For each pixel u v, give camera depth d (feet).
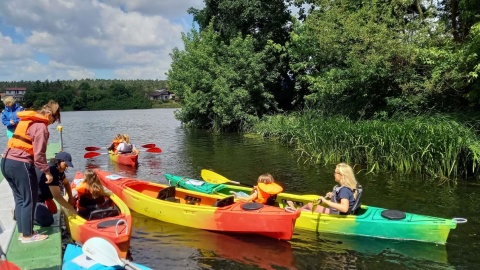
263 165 42.55
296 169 39.86
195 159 47.57
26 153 16.21
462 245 20.15
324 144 43.60
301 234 22.17
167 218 24.63
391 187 31.58
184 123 103.04
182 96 93.76
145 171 40.83
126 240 17.90
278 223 20.88
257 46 82.89
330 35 47.75
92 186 21.49
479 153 31.37
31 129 15.98
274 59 79.15
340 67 51.24
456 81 38.86
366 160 40.50
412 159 35.50
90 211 21.59
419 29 43.45
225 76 79.15
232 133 79.10
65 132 92.48
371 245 20.38
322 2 51.65
